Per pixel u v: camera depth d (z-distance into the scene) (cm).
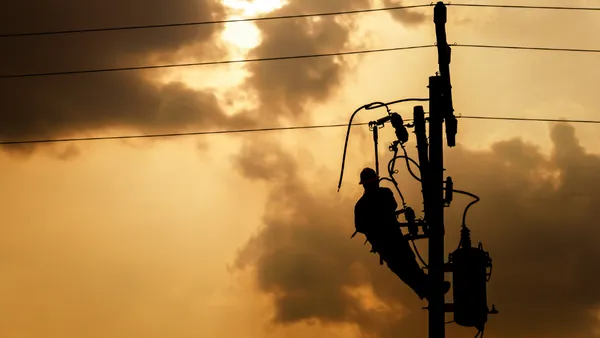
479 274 1066
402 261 1065
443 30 1160
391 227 1066
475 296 1056
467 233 1108
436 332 1046
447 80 1141
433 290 1062
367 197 1090
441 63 1147
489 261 1091
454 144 1223
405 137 1144
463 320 1052
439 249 1075
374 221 1069
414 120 1143
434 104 1126
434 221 1085
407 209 1100
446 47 1153
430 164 1109
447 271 1087
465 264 1071
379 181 1116
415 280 1066
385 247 1070
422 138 1137
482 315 1053
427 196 1112
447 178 1137
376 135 1152
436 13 1165
